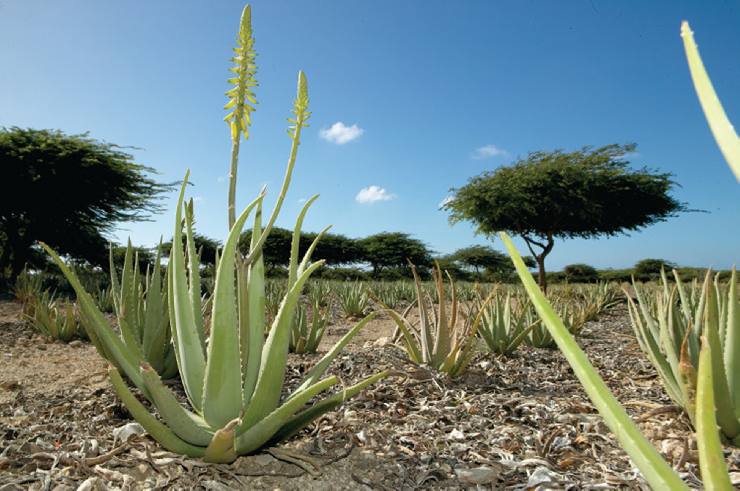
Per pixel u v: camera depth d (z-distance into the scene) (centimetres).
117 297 352
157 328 381
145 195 2075
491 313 536
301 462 228
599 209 2078
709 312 250
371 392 350
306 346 539
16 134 1720
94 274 1661
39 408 316
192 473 218
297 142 221
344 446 258
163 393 202
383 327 888
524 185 2034
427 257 5012
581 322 710
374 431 279
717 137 52
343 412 314
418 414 316
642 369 462
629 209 2184
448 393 366
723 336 302
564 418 311
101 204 1967
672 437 280
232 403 221
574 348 81
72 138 1845
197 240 2444
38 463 221
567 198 2000
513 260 86
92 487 201
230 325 212
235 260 240
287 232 4312
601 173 2052
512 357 523
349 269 4381
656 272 3772
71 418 295
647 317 346
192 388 233
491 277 3775
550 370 468
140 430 261
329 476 226
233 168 214
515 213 2094
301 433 279
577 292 1449
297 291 220
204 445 226
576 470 241
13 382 389
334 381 215
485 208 2153
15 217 1838
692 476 233
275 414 216
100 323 236
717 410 255
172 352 396
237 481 216
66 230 1952
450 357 409
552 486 221
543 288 1484
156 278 380
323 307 1214
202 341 250
